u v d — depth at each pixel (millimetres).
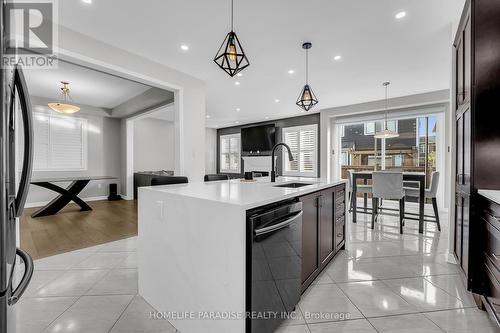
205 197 1396
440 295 1890
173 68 3672
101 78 4121
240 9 2309
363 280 2129
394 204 5809
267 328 1349
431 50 3111
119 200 6453
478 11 1733
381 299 1836
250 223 1211
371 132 6195
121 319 1611
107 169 6602
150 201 1757
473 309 1710
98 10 2303
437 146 5191
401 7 2279
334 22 2520
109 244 3053
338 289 1979
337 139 6570
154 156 7496
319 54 3234
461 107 2088
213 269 1300
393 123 5805
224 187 1940
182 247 1488
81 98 5391
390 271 2305
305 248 1878
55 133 5719
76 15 2371
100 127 6465
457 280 2123
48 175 5629
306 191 1802
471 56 1755
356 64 3535
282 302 1487
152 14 2379
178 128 3820
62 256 2670
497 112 1688
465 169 1933
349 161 6566
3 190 791
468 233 1771
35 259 2588
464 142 1979
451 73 2424
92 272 2291
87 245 3018
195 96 4043
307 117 7164
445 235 3445
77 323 1573
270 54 3227
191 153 3967
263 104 5957
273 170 2611
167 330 1507
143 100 4938
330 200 2375
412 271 2303
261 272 1287
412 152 5598
